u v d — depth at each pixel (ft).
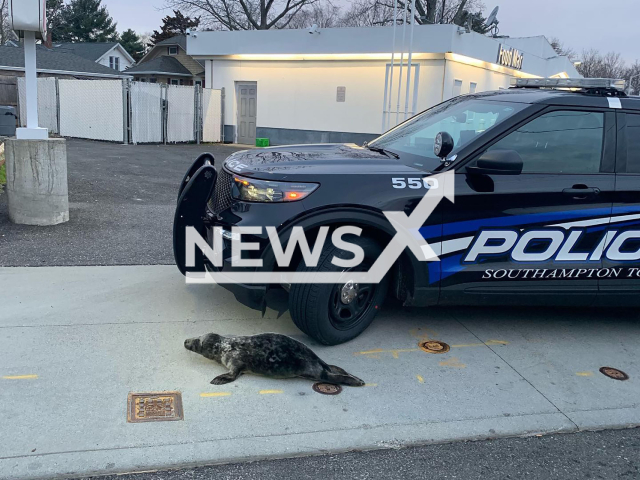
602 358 13.10
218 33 66.64
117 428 9.24
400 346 13.00
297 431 9.56
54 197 21.25
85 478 8.20
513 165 11.60
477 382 11.60
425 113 16.55
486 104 14.21
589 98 13.28
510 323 14.85
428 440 9.62
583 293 13.23
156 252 18.89
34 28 19.47
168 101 61.16
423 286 12.41
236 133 69.97
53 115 62.03
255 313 14.14
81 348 11.78
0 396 9.87
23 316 13.14
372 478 8.65
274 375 11.03
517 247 12.59
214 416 9.80
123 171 37.78
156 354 11.77
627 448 9.80
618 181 12.93
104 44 144.66
